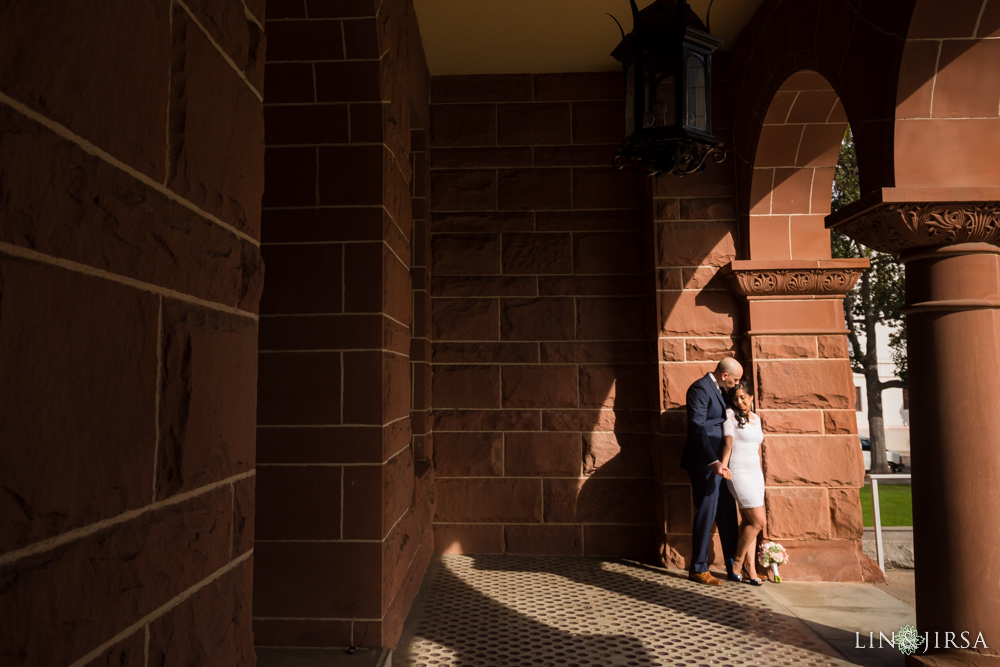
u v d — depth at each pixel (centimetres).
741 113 517
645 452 545
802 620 395
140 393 99
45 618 77
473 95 571
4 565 71
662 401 518
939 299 296
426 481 496
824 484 492
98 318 88
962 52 288
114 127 91
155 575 102
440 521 545
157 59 103
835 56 359
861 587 465
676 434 516
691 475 477
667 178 531
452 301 557
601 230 562
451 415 550
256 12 146
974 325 291
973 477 287
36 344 76
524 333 554
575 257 560
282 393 327
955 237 293
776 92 447
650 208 536
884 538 603
